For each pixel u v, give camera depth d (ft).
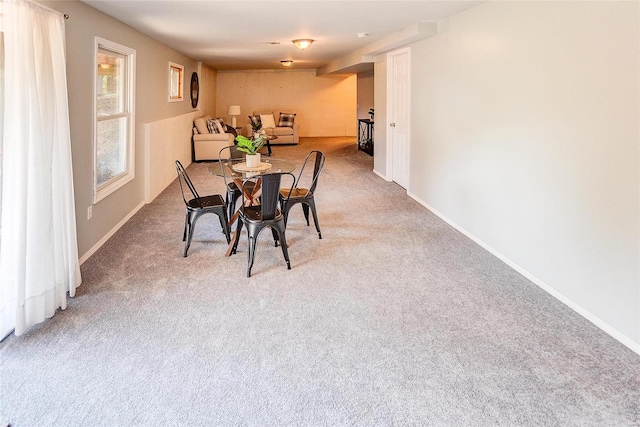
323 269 10.98
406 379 6.60
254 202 12.71
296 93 44.21
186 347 7.44
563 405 6.00
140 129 16.72
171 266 11.04
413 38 16.42
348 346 7.52
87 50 11.22
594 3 7.90
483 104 12.26
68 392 6.22
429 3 12.09
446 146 14.98
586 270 8.39
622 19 7.29
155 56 19.20
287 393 6.28
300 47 20.27
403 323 8.30
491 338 7.75
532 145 10.02
